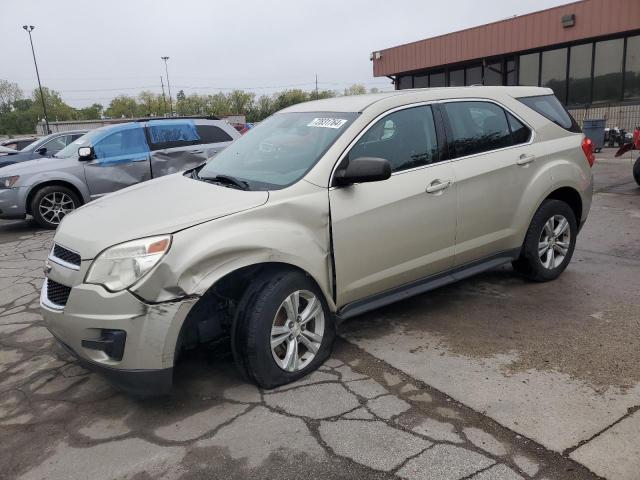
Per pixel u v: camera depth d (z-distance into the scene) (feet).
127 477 8.84
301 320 11.47
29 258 23.82
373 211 12.20
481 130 14.58
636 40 55.06
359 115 12.70
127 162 30.48
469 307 15.11
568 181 16.12
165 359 9.87
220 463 9.05
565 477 8.34
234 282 11.17
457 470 8.59
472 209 14.06
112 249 9.92
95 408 10.98
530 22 62.03
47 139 48.55
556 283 16.67
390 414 10.19
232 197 11.18
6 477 9.00
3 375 12.64
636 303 14.79
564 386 10.82
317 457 9.07
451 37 71.20
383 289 12.94
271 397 10.94
